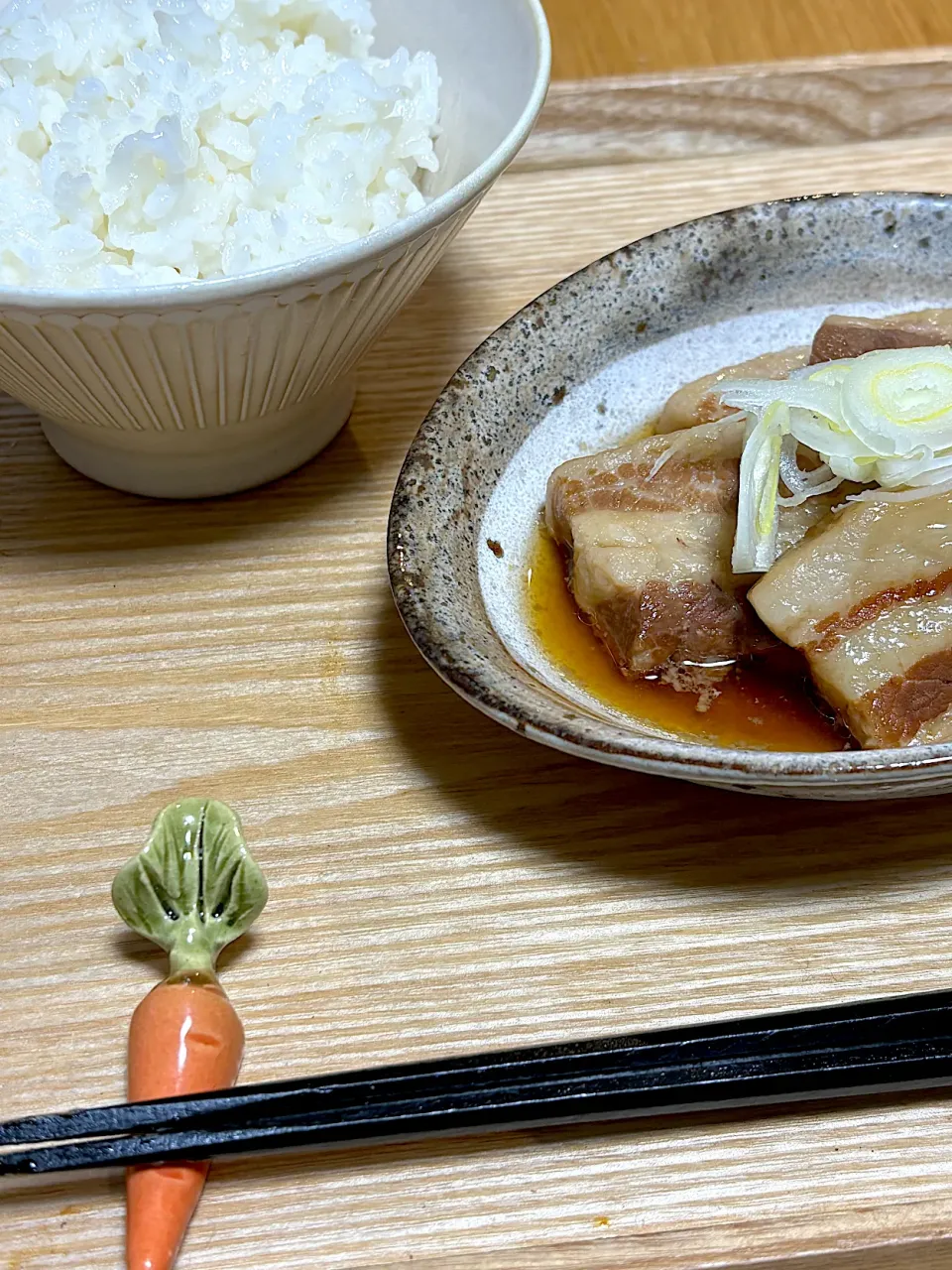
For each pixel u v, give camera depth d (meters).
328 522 0.29
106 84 0.28
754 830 0.24
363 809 0.24
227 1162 0.20
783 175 0.36
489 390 0.28
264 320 0.24
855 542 0.24
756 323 0.31
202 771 0.25
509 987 0.22
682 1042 0.20
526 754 0.25
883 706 0.24
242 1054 0.21
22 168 0.27
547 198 0.36
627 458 0.27
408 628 0.23
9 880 0.24
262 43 0.30
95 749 0.25
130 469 0.29
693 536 0.26
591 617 0.27
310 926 0.23
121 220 0.26
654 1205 0.20
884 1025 0.20
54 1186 0.20
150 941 0.23
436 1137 0.20
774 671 0.27
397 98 0.29
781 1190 0.20
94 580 0.28
